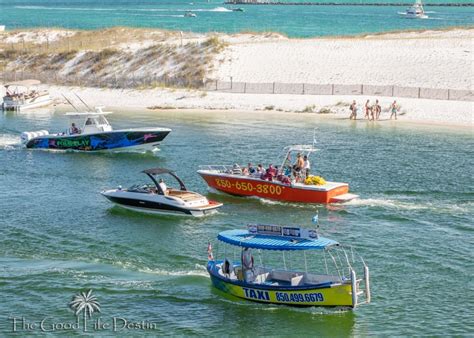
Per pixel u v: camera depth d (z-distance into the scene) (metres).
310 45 167.62
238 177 79.50
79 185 85.06
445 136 111.31
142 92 150.25
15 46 193.38
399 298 53.25
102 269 58.91
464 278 56.59
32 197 79.62
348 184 82.31
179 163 94.88
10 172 91.75
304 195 76.62
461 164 92.75
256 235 54.34
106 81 158.00
